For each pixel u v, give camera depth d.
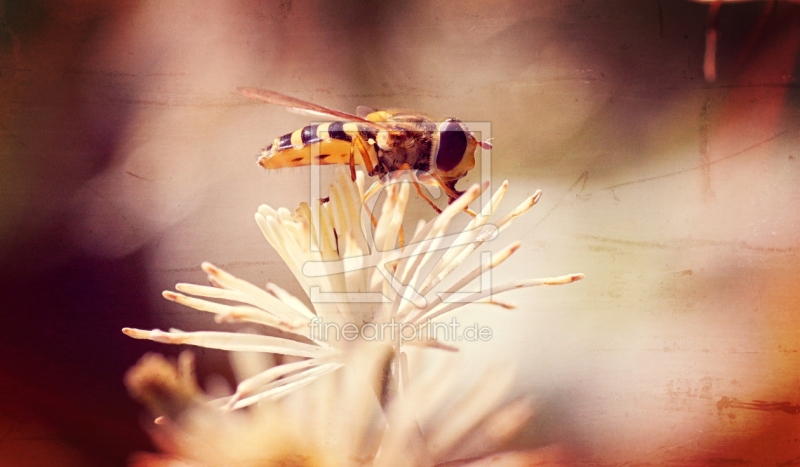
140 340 0.10
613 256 0.10
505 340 0.10
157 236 0.10
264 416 0.09
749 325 0.10
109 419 0.09
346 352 0.09
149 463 0.09
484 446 0.09
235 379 0.09
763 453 0.09
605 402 0.09
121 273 0.10
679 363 0.09
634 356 0.10
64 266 0.10
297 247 0.09
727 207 0.10
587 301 0.10
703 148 0.10
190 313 0.10
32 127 0.10
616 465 0.09
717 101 0.10
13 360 0.10
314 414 0.09
